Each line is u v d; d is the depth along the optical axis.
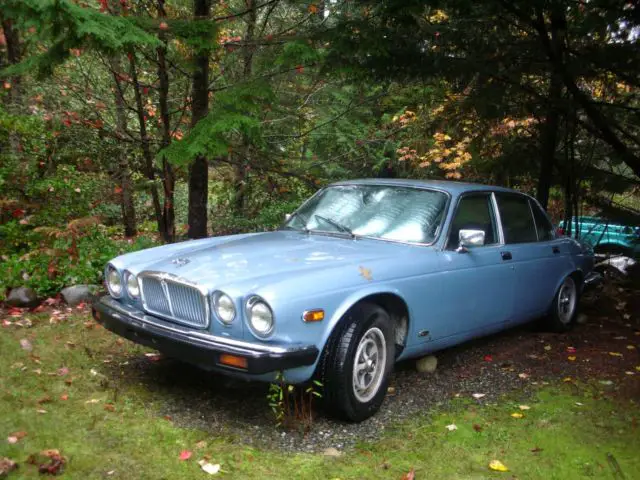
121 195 9.47
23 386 3.90
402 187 5.05
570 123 8.30
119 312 4.05
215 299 3.53
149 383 4.22
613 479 3.13
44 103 8.35
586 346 5.77
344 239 4.68
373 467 3.18
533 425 3.80
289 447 3.40
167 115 8.00
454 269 4.53
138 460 3.06
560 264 5.93
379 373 3.92
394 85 10.10
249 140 8.04
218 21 7.34
